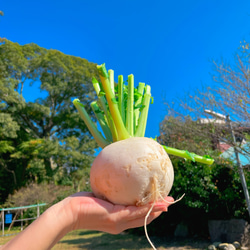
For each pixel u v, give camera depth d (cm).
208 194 546
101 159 127
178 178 576
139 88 179
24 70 1535
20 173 1577
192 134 535
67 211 95
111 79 179
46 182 1423
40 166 1383
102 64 142
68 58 1708
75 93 1656
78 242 658
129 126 156
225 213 557
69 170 1561
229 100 461
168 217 646
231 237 509
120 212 107
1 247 83
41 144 1447
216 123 502
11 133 1346
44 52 1767
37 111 1620
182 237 613
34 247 83
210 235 548
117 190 119
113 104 144
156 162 124
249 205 465
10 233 973
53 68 1588
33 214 1116
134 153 123
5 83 1430
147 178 120
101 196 125
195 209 574
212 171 562
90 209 99
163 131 684
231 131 470
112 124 150
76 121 1578
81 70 1662
